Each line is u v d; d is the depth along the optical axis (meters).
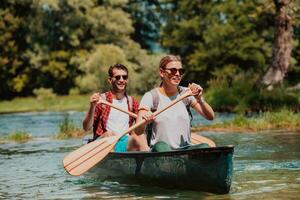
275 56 25.33
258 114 19.09
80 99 42.41
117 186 6.68
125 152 6.70
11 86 48.53
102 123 7.60
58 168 8.42
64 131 14.32
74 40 47.28
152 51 57.97
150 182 6.43
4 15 48.16
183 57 52.22
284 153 9.23
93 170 7.43
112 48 43.66
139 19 61.50
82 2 47.47
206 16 48.28
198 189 6.05
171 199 5.75
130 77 41.97
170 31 51.69
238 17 46.44
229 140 11.62
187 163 6.02
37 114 29.27
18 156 10.15
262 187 6.30
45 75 48.97
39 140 13.27
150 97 6.56
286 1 24.52
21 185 6.95
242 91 22.34
